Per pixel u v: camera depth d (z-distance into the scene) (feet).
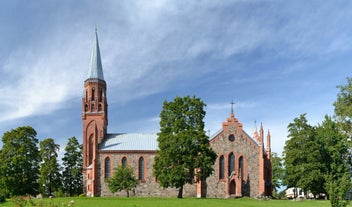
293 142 300.40
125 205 166.40
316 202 224.53
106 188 318.65
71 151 363.35
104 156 324.19
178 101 262.06
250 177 313.12
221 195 308.60
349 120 256.73
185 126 259.39
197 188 310.65
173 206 166.20
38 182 314.96
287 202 221.87
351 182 135.85
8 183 272.10
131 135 347.36
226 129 319.06
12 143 290.76
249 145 317.83
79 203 174.70
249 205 182.50
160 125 262.67
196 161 248.93
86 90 354.95
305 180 279.08
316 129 301.02
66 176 357.41
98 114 346.74
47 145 348.38
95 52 365.20
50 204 114.73
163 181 250.78
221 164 314.14
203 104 263.29
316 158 282.15
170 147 249.55
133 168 322.14
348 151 263.49
